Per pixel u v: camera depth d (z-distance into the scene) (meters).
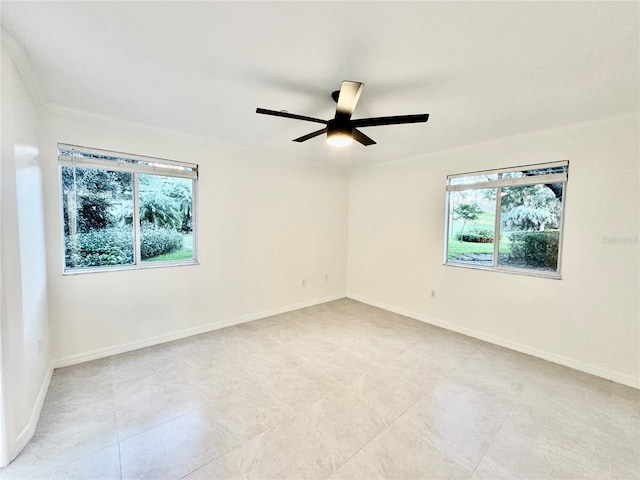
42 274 2.37
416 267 4.23
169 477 1.57
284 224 4.36
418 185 4.18
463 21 1.42
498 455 1.75
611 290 2.67
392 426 1.98
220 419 2.02
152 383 2.45
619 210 2.62
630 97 2.23
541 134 3.02
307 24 1.47
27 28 1.53
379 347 3.23
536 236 3.18
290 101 2.40
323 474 1.60
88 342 2.83
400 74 1.93
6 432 1.63
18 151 1.85
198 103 2.46
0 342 1.61
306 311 4.51
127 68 1.93
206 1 1.32
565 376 2.69
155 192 3.26
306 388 2.41
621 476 1.62
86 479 1.55
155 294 3.22
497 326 3.40
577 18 1.38
